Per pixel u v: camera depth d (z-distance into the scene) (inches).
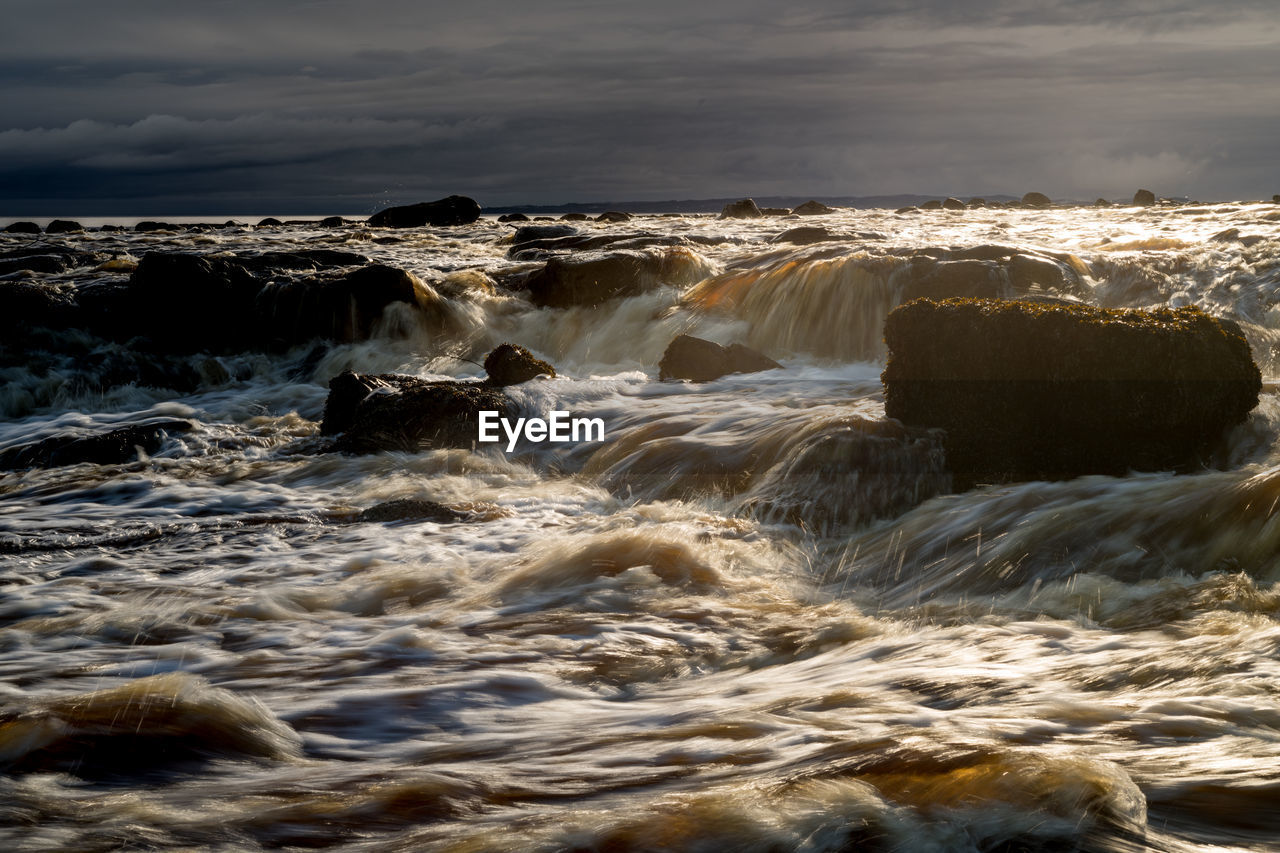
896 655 215.6
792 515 364.2
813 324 717.3
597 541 312.5
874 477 374.6
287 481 444.8
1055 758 125.0
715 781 133.2
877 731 152.6
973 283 695.7
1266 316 648.4
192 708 171.2
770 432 423.5
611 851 110.4
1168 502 298.2
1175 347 366.0
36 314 762.8
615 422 485.7
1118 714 155.9
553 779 140.8
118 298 797.9
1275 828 114.2
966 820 113.2
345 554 324.8
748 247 1097.4
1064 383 370.9
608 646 232.7
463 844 115.0
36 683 208.7
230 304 795.4
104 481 444.8
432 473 446.6
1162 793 122.8
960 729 151.7
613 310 806.5
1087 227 1269.7
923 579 295.3
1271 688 167.5
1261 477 287.0
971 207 2770.7
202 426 545.0
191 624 252.2
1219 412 370.9
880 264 719.1
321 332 790.5
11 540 348.5
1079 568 279.0
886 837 109.7
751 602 269.9
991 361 381.7
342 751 167.0
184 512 395.9
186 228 2186.3
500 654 226.5
